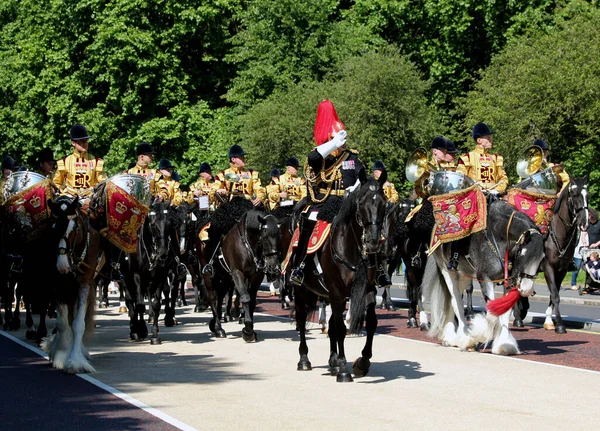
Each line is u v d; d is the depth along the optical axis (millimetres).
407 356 14836
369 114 36875
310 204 13008
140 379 12672
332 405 10711
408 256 19188
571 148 35969
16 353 15828
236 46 48469
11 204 14109
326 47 43125
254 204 18781
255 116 39625
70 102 46125
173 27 46500
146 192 14609
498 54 41281
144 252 16922
